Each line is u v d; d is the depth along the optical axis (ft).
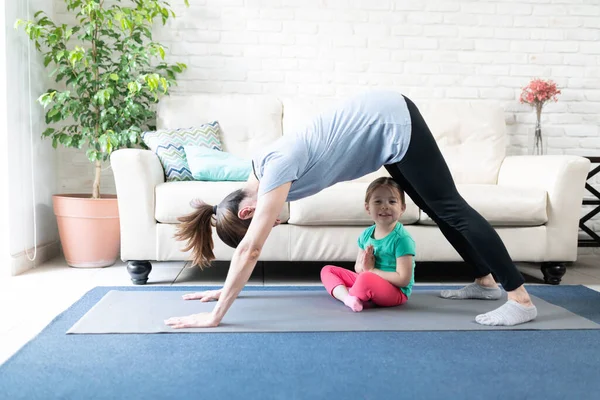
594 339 6.14
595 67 12.80
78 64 11.14
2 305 7.56
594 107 12.85
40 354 5.41
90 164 12.16
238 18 12.19
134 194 8.91
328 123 6.21
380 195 7.33
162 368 5.06
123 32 11.71
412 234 9.14
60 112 10.71
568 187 9.27
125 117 10.80
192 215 6.75
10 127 9.84
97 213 10.24
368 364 5.23
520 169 10.52
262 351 5.56
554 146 12.86
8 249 9.68
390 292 7.27
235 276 6.17
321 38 12.34
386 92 6.47
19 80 10.26
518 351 5.69
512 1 12.55
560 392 4.62
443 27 12.50
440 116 11.72
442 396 4.50
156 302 7.43
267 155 5.98
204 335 6.06
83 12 10.59
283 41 12.28
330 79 12.39
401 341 5.97
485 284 7.94
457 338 6.11
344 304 7.52
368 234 7.75
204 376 4.87
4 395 4.43
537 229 9.30
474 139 11.67
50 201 11.69
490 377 4.94
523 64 12.67
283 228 9.07
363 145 6.25
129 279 9.43
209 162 9.91
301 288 8.72
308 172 6.09
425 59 12.50
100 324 6.38
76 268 10.43
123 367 5.08
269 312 7.06
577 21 12.69
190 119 11.23
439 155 6.49
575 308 7.63
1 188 9.65
